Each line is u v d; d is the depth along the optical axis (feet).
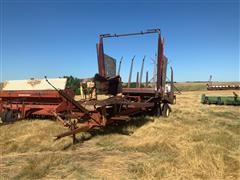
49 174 22.61
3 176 22.43
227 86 197.67
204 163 22.99
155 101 47.73
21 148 30.96
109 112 36.94
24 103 48.21
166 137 32.27
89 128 33.86
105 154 27.84
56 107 41.93
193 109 69.82
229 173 22.09
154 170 22.33
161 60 44.32
